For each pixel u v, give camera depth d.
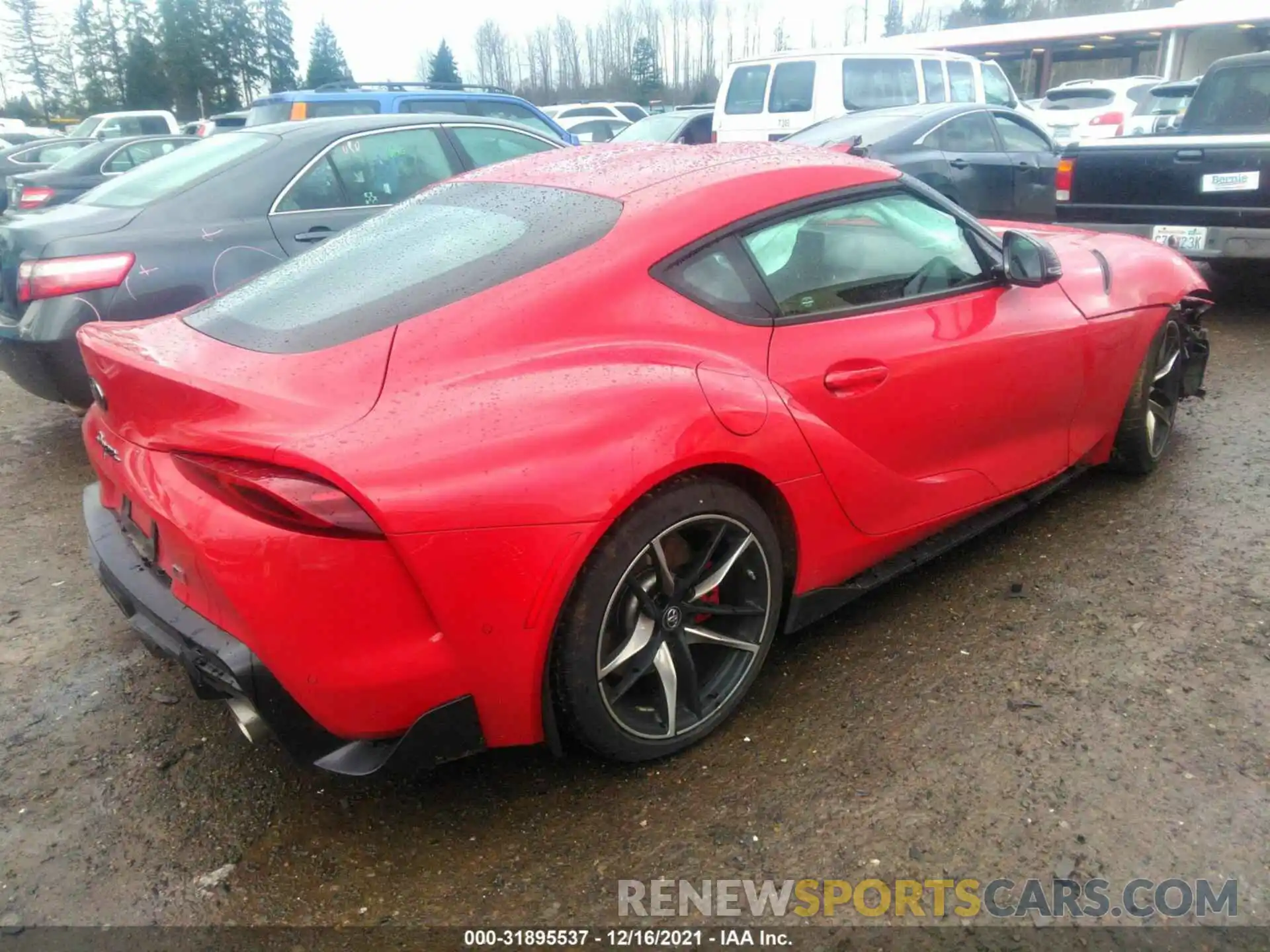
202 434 2.05
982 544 3.57
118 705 2.87
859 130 7.86
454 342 2.19
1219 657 2.79
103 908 2.13
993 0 56.28
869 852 2.17
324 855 2.26
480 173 3.15
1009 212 8.35
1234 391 5.08
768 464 2.45
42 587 3.64
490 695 2.13
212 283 4.68
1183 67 20.22
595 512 2.10
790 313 2.63
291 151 5.09
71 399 4.59
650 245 2.46
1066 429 3.47
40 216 4.85
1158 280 3.78
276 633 1.95
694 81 64.31
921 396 2.85
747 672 2.59
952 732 2.54
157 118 21.03
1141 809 2.23
